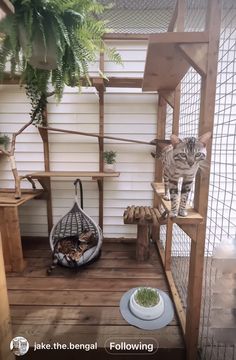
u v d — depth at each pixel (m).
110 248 2.21
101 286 1.64
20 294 1.55
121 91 2.11
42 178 2.16
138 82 1.88
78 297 1.52
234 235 1.22
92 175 2.01
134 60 2.02
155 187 1.67
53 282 1.68
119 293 1.56
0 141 2.09
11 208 1.74
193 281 1.04
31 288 1.61
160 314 1.34
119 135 2.19
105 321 1.31
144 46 2.00
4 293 0.91
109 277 1.75
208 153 0.95
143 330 1.25
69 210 2.21
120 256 2.06
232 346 1.10
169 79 1.39
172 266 1.80
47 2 0.88
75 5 0.96
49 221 2.32
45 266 1.90
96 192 2.30
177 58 1.06
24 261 1.90
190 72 1.52
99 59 1.98
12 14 0.80
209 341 1.14
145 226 1.93
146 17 1.84
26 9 0.88
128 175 2.26
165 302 1.45
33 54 0.98
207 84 0.90
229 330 1.03
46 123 2.11
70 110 2.15
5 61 0.99
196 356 1.09
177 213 0.98
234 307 1.02
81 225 2.11
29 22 0.88
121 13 1.81
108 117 2.16
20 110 2.15
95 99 2.12
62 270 1.83
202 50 0.88
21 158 2.24
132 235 2.36
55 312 1.38
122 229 2.35
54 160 2.24
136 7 1.76
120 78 1.82
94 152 2.22
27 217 2.35
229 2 1.06
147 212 1.96
